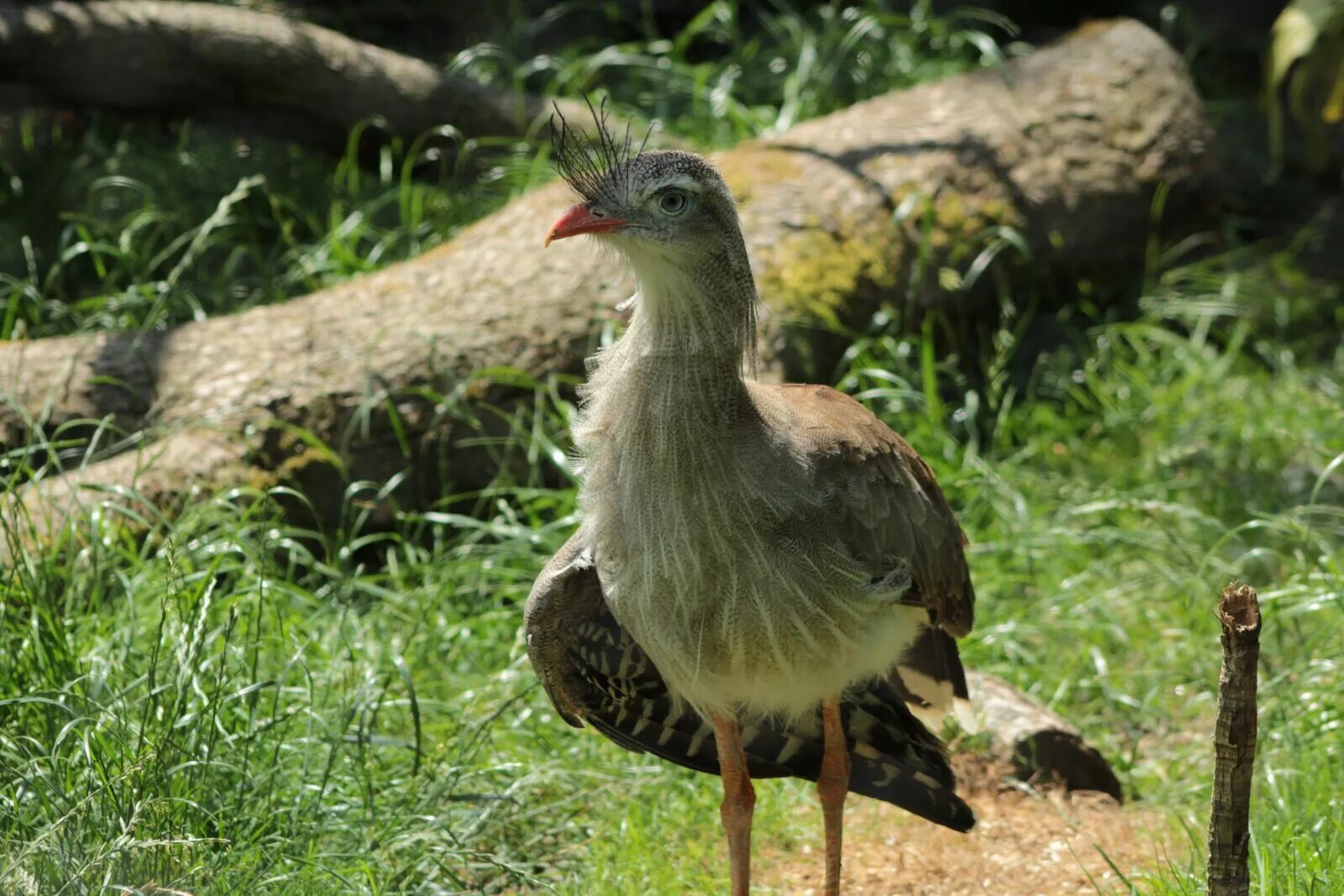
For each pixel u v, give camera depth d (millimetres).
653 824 7098
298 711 6586
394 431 9195
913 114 11953
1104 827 7027
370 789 6684
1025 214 11414
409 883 6391
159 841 5367
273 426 8953
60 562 7816
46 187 12164
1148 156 12000
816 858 6969
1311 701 7590
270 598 7434
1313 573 8320
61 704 6090
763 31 15758
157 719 6406
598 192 5234
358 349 9492
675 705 6449
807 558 5504
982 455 10438
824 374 10172
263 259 11859
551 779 7250
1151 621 8820
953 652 6742
